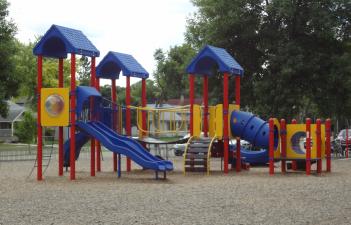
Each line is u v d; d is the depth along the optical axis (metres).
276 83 32.12
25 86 63.06
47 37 18.58
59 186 16.25
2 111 45.88
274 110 33.22
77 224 9.62
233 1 32.66
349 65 31.80
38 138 18.59
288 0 31.12
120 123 21.52
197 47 36.69
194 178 18.97
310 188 15.34
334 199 12.91
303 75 32.41
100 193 14.32
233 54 33.56
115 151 18.45
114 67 23.17
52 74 63.06
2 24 43.25
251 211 11.06
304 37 32.78
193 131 21.59
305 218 10.18
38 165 18.52
